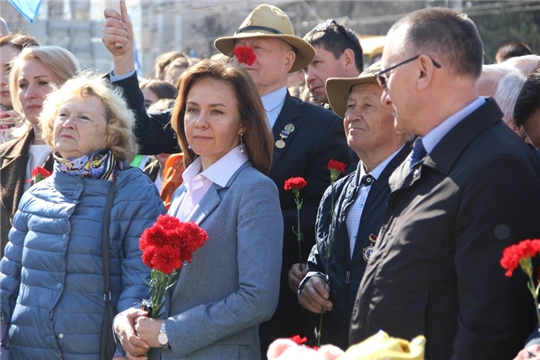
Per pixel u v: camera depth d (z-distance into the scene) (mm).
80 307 6965
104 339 6887
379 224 6793
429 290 5262
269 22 8977
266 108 8773
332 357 4234
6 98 10836
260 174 6535
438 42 5449
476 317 4949
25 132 9555
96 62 21391
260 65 8836
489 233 4984
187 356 6254
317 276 7160
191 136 6664
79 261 7016
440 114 5496
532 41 40938
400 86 5551
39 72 9305
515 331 4965
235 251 6363
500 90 7484
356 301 5801
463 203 5078
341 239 7117
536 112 5680
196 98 6656
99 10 22828
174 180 9430
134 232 7102
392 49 5641
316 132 8547
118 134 7613
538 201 5086
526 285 5035
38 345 6996
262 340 8211
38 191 7484
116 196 7238
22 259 7281
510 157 5066
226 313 6113
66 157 7457
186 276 6363
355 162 9031
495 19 41812
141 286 6898
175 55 17141
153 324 6262
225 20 43344
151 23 37125
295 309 8227
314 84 10578
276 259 6297
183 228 5977
